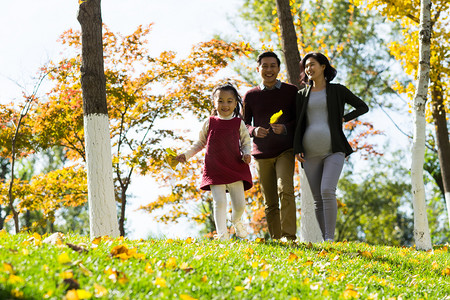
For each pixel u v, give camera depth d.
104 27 12.18
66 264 2.97
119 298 2.55
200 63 12.38
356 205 29.72
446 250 8.09
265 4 22.52
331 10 22.16
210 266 3.61
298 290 3.34
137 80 12.64
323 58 6.21
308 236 8.55
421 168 8.25
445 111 13.37
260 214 16.78
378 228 31.91
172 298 2.69
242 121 5.88
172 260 3.40
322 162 6.20
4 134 12.51
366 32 23.83
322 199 6.15
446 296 4.12
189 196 15.58
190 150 5.90
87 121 6.26
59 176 13.03
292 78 9.77
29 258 3.04
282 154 6.21
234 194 5.73
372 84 23.38
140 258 3.50
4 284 2.41
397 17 12.29
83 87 6.36
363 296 3.56
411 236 38.69
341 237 31.45
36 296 2.41
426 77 8.46
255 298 2.96
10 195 12.21
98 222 5.99
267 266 3.79
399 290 4.10
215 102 5.86
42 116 12.08
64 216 32.16
